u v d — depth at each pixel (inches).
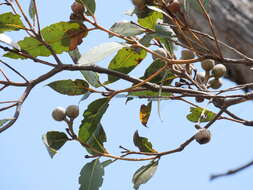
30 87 73.9
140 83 75.8
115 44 75.4
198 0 74.0
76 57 77.6
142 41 76.0
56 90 78.0
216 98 77.1
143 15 76.7
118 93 77.2
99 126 78.3
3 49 74.5
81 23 76.2
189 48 75.4
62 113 77.1
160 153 78.1
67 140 77.5
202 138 76.0
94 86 78.2
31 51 76.7
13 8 75.0
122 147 78.1
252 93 76.4
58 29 76.1
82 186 78.4
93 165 78.5
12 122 72.9
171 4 75.0
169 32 75.8
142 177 78.5
